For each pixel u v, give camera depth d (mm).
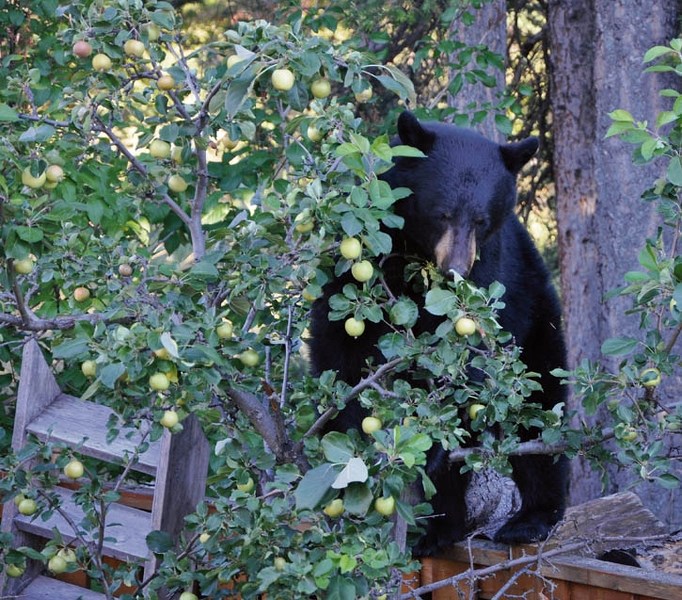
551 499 5176
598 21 8922
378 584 3359
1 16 6902
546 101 10602
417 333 4863
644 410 3963
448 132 4996
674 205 3836
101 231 6230
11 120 3244
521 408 3977
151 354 3275
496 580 4781
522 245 5688
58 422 4789
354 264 3564
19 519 4805
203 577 3834
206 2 9961
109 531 4594
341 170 3670
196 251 4094
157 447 4566
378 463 2986
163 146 3932
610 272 8914
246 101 3801
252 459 3801
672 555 5160
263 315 4961
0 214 3385
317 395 3762
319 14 7789
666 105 8742
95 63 3787
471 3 7566
